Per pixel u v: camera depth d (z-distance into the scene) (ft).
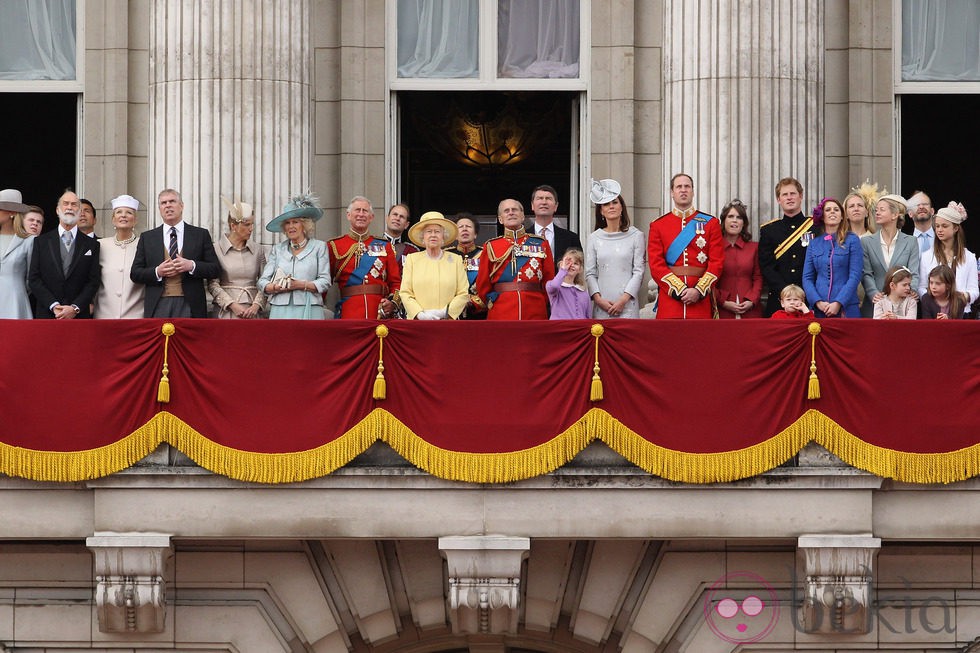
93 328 161.38
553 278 172.35
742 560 166.09
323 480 160.45
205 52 186.70
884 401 160.35
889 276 168.66
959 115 216.33
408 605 168.55
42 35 211.20
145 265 172.24
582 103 209.97
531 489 160.66
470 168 212.64
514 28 211.20
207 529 160.66
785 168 187.32
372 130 207.82
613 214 174.40
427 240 170.40
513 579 160.45
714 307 174.50
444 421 160.35
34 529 161.99
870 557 159.84
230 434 160.35
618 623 168.25
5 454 160.35
